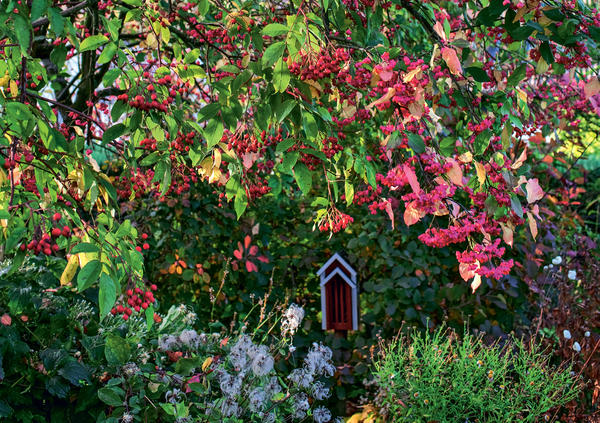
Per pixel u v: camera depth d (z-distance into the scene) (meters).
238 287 4.60
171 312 3.53
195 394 2.98
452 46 2.49
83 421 2.83
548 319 4.24
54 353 2.69
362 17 2.87
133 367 2.75
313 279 4.65
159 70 2.41
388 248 4.22
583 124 5.52
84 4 2.45
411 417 3.35
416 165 2.67
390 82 2.24
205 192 4.49
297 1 2.20
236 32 2.60
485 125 2.55
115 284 1.76
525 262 4.30
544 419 3.55
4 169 1.92
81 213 2.37
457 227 2.51
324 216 2.93
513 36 2.38
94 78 3.84
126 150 3.05
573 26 2.28
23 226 1.79
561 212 5.29
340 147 2.68
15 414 2.67
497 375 3.41
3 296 2.83
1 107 2.14
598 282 4.38
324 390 3.18
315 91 2.37
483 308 4.26
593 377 3.70
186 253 4.48
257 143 2.53
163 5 3.35
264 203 4.74
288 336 4.25
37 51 3.83
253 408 2.87
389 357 3.55
